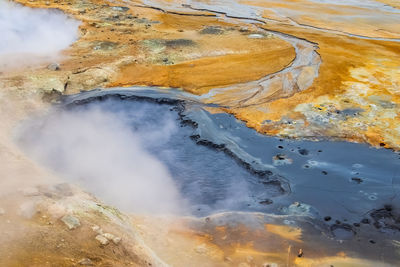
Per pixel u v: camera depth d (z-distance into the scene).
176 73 23.03
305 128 17.88
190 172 15.48
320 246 11.82
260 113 19.06
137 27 30.53
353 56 25.92
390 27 32.59
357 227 12.70
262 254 11.27
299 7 37.84
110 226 10.70
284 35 30.14
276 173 15.20
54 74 21.34
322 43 28.34
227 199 14.04
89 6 35.28
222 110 19.27
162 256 10.52
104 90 20.77
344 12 36.62
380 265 11.23
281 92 21.08
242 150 16.47
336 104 19.72
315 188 14.48
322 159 15.99
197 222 12.60
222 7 37.28
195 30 30.55
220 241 11.69
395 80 22.38
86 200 11.90
